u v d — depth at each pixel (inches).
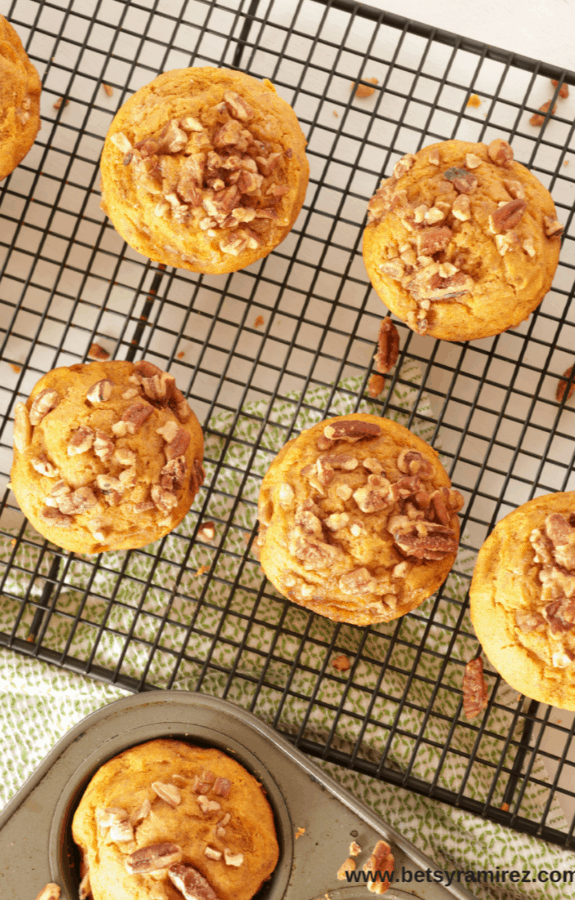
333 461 25.3
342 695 27.1
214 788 24.9
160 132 25.5
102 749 25.3
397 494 25.2
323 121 28.2
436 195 25.8
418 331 26.1
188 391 26.4
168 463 25.5
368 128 26.4
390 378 26.7
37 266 28.0
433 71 28.3
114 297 28.1
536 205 26.0
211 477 27.8
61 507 25.2
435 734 27.1
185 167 25.4
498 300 25.7
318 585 25.3
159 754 25.2
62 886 24.7
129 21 28.0
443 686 26.1
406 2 28.3
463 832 26.9
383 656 27.5
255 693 26.0
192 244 25.7
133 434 25.4
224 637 27.2
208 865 24.4
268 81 26.3
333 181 28.2
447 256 25.7
